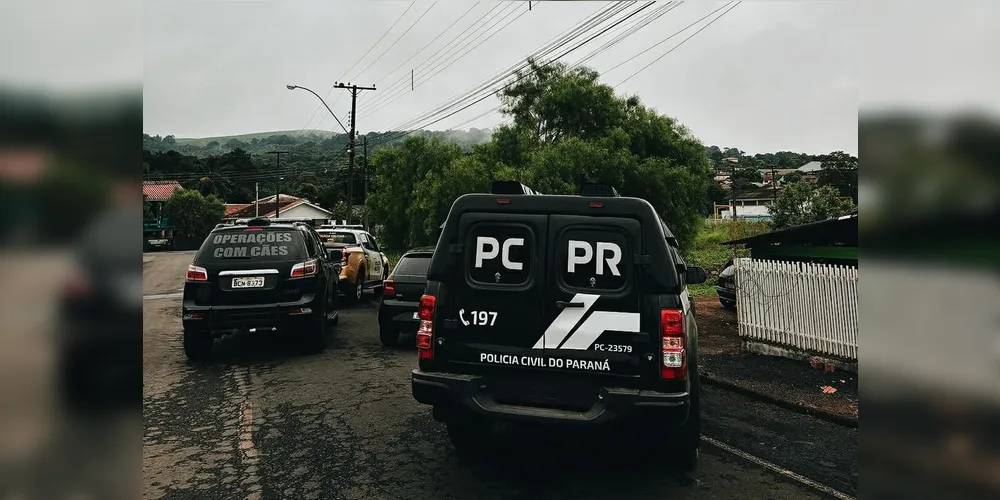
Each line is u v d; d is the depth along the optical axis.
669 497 3.85
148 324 10.78
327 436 4.95
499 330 4.05
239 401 5.94
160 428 5.13
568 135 20.09
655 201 18.64
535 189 17.59
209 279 7.44
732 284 12.38
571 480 4.12
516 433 5.12
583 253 4.03
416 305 8.51
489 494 3.85
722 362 7.90
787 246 10.33
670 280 3.92
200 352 7.73
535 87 21.91
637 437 4.99
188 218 53.06
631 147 19.78
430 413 5.58
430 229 20.88
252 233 7.87
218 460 4.41
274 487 3.94
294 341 9.16
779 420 5.66
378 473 4.19
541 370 3.97
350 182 27.83
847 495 3.92
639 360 3.86
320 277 8.20
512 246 4.12
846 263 9.55
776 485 4.07
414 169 26.42
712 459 4.58
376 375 7.02
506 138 21.08
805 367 7.58
